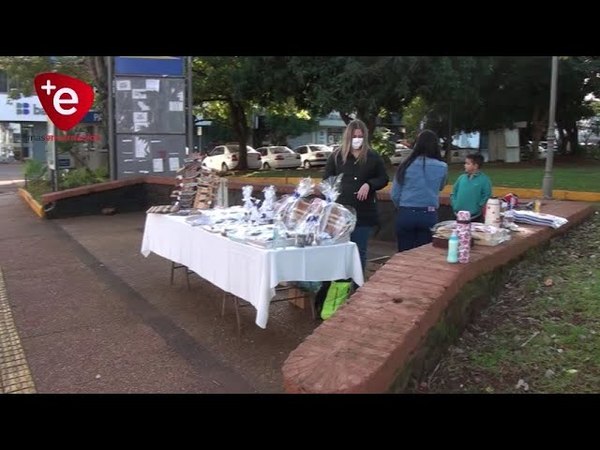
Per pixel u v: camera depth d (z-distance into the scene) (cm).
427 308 343
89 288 664
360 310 344
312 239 477
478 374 354
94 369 431
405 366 311
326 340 310
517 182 1293
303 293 567
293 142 5644
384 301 355
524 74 2339
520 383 342
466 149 3059
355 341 307
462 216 420
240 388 394
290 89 1930
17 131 4022
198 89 2456
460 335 398
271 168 3275
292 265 459
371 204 557
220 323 536
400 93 1738
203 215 613
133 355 458
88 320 548
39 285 683
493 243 477
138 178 1326
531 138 2745
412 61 1708
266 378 411
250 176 2125
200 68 2384
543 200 870
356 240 554
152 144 1353
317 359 290
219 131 4466
